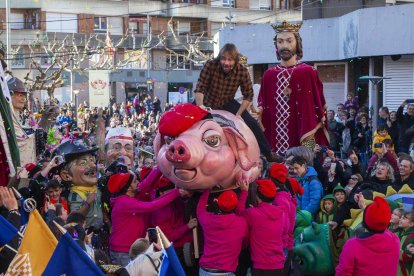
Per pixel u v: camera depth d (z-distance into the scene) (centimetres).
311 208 982
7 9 4256
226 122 746
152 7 5634
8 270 528
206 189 745
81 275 514
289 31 1019
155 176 804
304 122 1002
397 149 1522
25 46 5166
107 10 5491
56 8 5316
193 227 768
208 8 5762
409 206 909
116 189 805
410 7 1991
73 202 881
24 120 1519
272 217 744
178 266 544
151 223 808
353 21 2128
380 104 2167
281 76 1014
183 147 688
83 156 896
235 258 736
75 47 4559
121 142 1172
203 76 812
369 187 995
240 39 2539
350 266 743
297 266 930
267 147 843
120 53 5250
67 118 2627
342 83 2347
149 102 3797
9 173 709
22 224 639
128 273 556
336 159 1084
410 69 2083
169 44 5578
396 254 746
